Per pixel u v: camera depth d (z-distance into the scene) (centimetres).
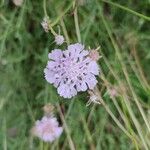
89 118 16
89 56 14
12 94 17
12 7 17
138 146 16
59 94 15
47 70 14
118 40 17
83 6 17
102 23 17
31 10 16
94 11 16
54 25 15
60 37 14
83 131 17
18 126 17
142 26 18
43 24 15
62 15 15
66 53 14
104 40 17
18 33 16
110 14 17
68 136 15
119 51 17
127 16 17
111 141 17
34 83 17
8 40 17
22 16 16
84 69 14
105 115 17
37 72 17
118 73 16
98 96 15
